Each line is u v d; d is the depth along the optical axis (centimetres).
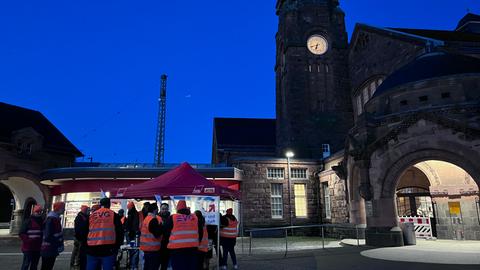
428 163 2055
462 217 1956
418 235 2066
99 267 816
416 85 1972
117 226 820
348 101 3869
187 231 772
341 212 2436
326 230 2722
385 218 1703
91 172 2652
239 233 2702
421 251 1431
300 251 1647
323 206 2827
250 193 2814
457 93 1870
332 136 3734
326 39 4062
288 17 4078
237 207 2766
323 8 4138
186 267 755
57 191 3025
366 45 3597
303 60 3938
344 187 2397
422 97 1952
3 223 4909
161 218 845
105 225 804
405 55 2941
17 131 2967
